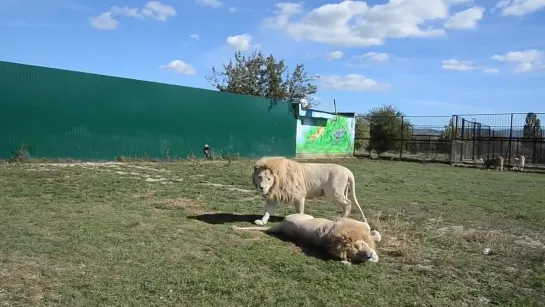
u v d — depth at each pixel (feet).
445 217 30.63
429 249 21.75
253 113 82.28
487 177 69.05
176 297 14.01
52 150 51.80
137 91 61.11
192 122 69.62
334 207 32.50
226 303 13.80
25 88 49.16
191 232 22.13
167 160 64.23
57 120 52.19
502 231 26.86
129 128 60.29
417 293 15.84
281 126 89.71
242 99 79.51
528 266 19.58
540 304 15.29
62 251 17.56
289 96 138.21
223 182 43.47
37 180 36.09
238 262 17.78
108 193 32.37
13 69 48.14
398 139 117.60
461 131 107.86
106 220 23.45
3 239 18.60
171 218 25.29
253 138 82.48
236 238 21.53
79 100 54.34
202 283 15.20
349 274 17.30
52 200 28.43
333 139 108.47
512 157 105.40
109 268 16.07
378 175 61.93
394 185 49.85
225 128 75.97
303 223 21.54
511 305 15.10
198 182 42.39
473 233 24.93
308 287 15.64
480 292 16.25
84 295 13.70
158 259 17.43
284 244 21.04
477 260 20.18
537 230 27.66
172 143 66.49
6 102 47.62
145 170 49.42
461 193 45.57
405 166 85.92
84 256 17.19
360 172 65.77
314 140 100.58
